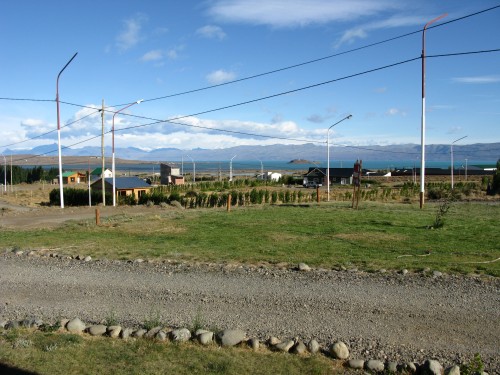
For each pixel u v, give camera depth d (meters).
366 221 23.19
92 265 13.19
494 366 6.56
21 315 9.00
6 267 13.18
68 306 9.48
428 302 9.16
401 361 6.77
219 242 17.05
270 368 6.54
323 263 12.85
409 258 13.45
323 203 35.38
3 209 35.66
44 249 16.05
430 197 45.69
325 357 6.94
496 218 24.20
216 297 9.78
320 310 8.84
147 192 58.28
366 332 7.76
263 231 19.91
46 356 6.96
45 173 120.00
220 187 78.44
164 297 9.88
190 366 6.61
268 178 110.75
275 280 11.00
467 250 14.72
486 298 9.34
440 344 7.25
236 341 7.38
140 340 7.60
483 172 134.38
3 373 6.42
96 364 6.70
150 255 14.45
